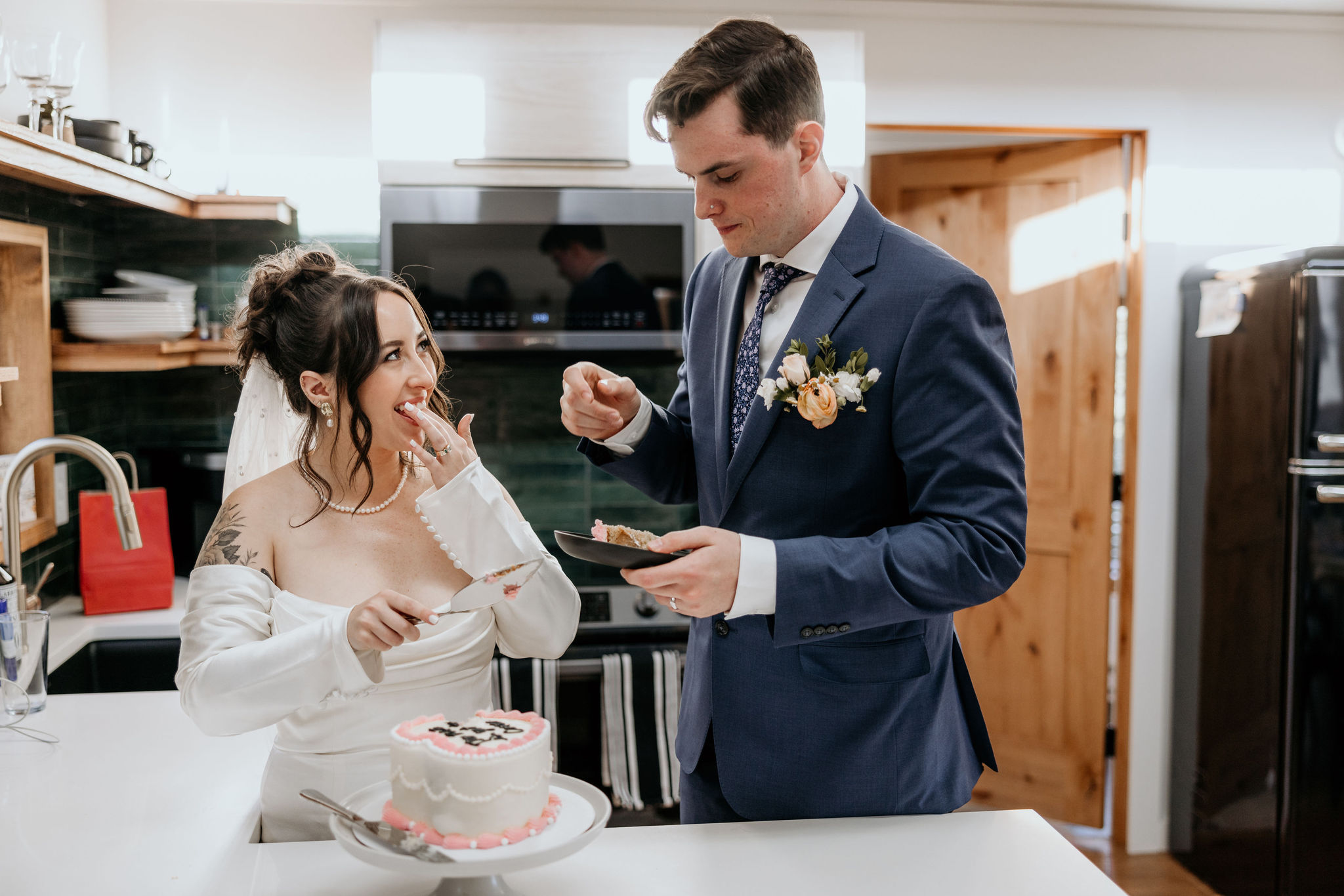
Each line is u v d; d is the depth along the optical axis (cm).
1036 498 329
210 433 298
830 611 114
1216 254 311
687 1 289
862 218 134
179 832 119
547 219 262
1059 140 316
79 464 268
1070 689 325
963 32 297
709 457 146
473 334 263
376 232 291
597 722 264
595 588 281
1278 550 266
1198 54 304
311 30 286
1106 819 342
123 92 282
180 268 291
